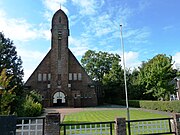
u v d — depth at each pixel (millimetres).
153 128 10352
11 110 18859
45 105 41125
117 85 51656
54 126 9102
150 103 32688
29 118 9164
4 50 29250
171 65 32375
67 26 45438
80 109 34344
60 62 43656
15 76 28594
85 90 43562
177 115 10094
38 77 43000
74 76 44031
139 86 46375
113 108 36094
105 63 60781
